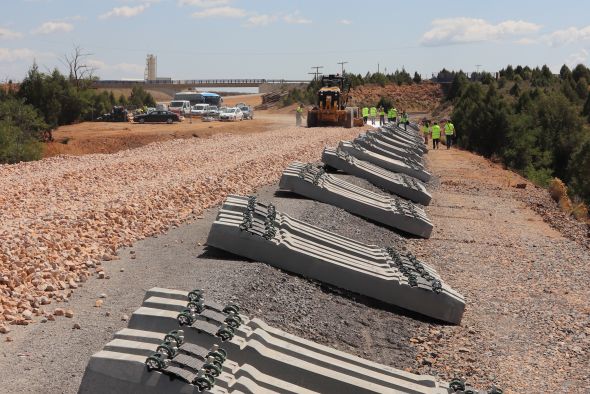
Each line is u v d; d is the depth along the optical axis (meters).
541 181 45.56
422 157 37.47
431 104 124.62
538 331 11.88
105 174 22.92
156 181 21.25
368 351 10.20
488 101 57.38
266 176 23.92
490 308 13.02
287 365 7.49
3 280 10.03
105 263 12.09
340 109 59.06
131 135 50.91
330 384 7.55
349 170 24.36
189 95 103.00
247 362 7.43
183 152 32.50
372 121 69.94
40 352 8.18
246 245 12.41
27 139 40.41
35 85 65.00
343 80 61.41
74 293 10.38
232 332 7.50
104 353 6.74
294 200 18.88
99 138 49.50
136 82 172.00
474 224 21.19
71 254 12.11
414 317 12.01
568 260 17.23
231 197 13.83
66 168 24.97
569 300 13.80
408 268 12.65
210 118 71.81
